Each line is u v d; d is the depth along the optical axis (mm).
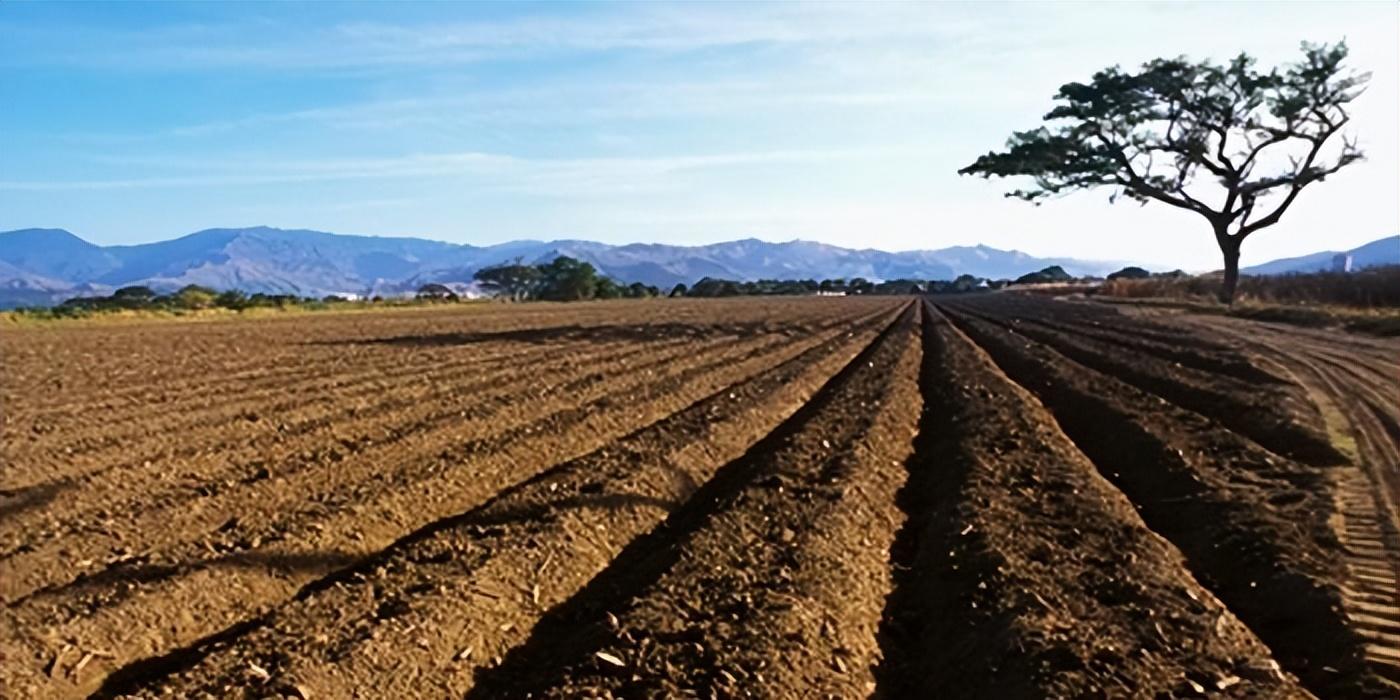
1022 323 47594
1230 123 47250
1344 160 46500
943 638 8141
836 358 30797
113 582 8820
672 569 9391
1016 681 6969
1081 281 117062
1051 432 16156
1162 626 7836
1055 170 50312
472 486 12984
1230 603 8906
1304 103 45281
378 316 57875
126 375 24641
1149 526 11523
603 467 13438
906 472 14508
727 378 25391
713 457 15117
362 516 11062
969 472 13102
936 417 18984
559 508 11211
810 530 10539
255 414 18359
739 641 7629
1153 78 46562
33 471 13312
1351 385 18875
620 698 6875
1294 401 17188
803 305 79438
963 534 10344
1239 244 49344
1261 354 25016
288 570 9547
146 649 8023
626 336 40812
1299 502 11055
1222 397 18469
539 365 28109
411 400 20297
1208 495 11641
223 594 8891
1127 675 6910
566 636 8484
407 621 8016
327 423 17344
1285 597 8547
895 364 27844
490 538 10250
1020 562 9289
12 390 21578
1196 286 61156
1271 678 7008
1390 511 10531
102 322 47094
